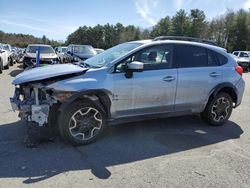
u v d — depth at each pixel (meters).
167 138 5.37
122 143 5.04
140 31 84.31
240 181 3.83
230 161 4.44
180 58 5.61
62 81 4.63
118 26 93.75
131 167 4.15
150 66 5.29
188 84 5.62
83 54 16.22
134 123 6.15
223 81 6.04
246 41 60.50
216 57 6.07
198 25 66.69
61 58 18.86
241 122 6.61
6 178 3.73
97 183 3.68
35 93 4.71
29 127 5.12
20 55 24.94
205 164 4.31
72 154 4.50
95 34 96.62
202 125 6.23
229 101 6.25
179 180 3.81
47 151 4.57
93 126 4.89
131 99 5.11
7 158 4.30
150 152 4.70
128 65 4.86
